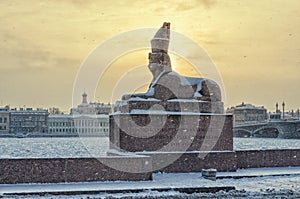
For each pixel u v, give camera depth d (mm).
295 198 23625
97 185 26203
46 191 23750
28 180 27172
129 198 22781
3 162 27000
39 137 151500
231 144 34500
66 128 152125
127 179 28406
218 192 25078
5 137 149375
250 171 34031
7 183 26891
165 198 23094
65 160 27719
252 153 36562
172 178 29781
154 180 28719
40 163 27422
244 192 25094
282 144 114875
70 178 27703
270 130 123375
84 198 22672
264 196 24172
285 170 34969
